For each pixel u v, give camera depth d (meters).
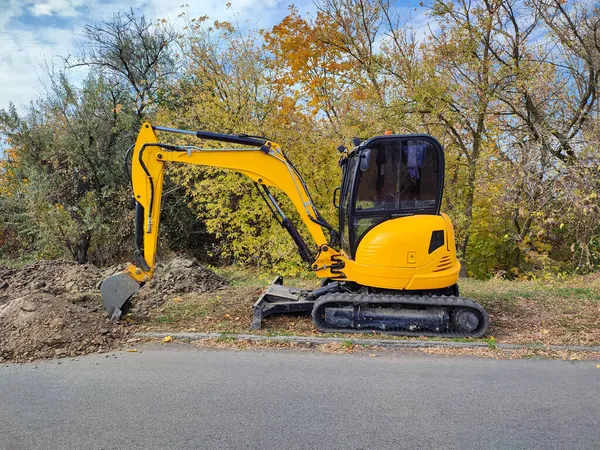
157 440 3.24
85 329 5.54
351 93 13.77
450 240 5.51
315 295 6.13
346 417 3.55
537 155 9.76
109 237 13.57
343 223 6.10
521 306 6.82
